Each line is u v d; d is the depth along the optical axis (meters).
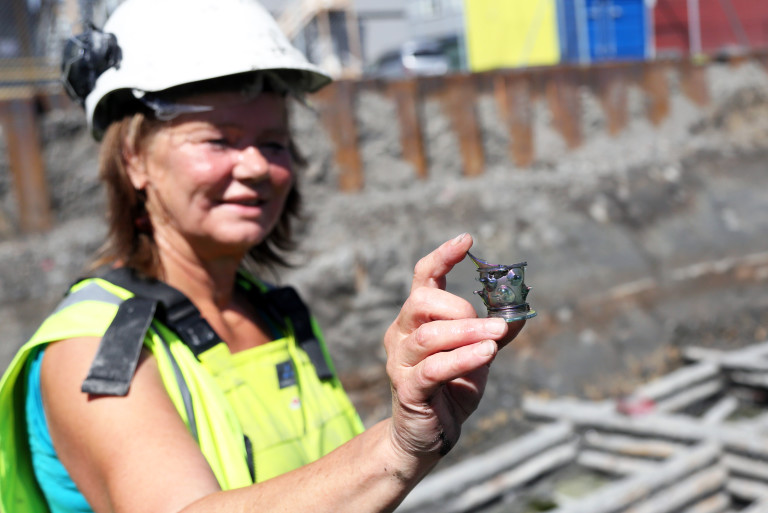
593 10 15.37
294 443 1.42
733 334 8.46
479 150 9.38
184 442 1.12
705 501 5.34
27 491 1.25
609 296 8.32
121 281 1.33
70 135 7.14
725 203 10.23
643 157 10.38
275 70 1.48
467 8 15.85
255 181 1.42
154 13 1.42
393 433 0.93
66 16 7.32
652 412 6.22
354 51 14.26
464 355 0.86
